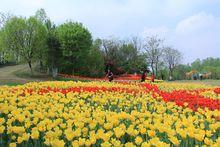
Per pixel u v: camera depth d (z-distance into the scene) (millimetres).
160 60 99375
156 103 15609
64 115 11070
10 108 12562
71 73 71875
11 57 65438
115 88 21406
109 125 9906
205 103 15141
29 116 11250
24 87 21781
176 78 103438
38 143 9359
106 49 90500
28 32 64938
